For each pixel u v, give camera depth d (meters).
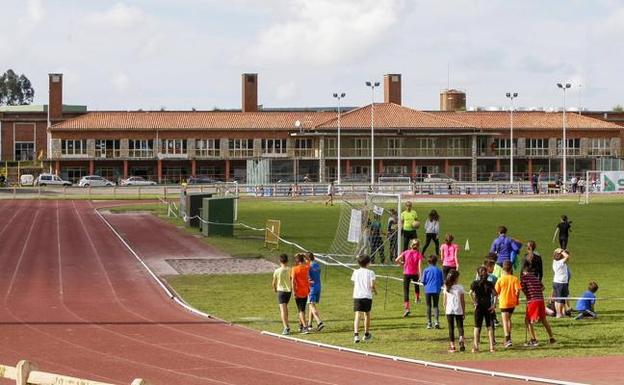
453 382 19.33
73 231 59.56
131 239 54.53
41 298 31.92
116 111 138.75
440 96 170.00
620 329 26.09
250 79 145.88
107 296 32.62
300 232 57.50
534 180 116.81
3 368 14.60
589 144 139.88
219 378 19.62
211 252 47.44
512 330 26.28
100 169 134.12
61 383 13.70
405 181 121.38
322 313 29.28
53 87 140.62
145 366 20.86
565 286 28.28
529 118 140.62
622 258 43.25
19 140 143.00
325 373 20.20
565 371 20.59
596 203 87.06
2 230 59.84
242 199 98.38
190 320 27.72
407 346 24.00
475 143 134.25
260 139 135.12
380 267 40.53
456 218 67.62
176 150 134.38
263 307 30.48
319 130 131.00
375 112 135.25
